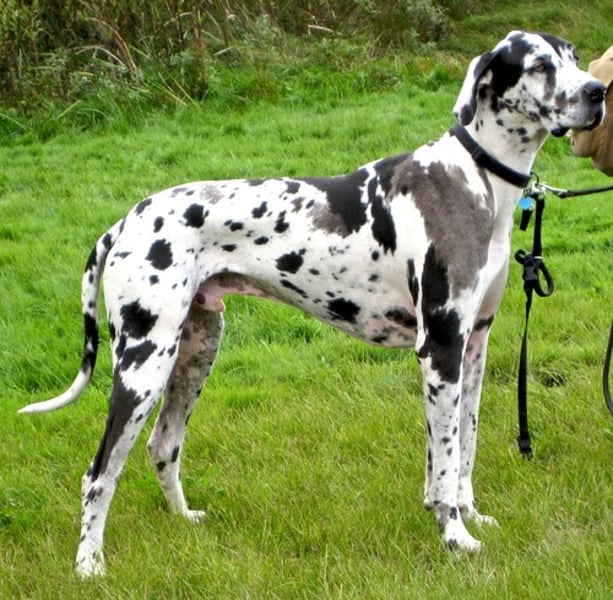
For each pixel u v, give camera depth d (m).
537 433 6.57
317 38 17.05
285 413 7.14
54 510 6.11
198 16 15.39
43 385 8.14
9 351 8.54
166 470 5.91
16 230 10.98
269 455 6.59
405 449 6.45
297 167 12.40
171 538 5.61
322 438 6.79
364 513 5.70
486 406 7.01
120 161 13.09
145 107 14.77
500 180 5.24
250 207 5.41
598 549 5.14
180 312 5.32
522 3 19.41
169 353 5.32
